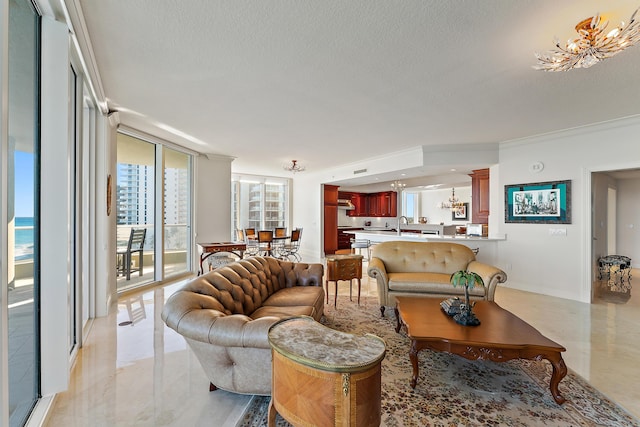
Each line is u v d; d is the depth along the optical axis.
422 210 12.39
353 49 2.28
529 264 4.86
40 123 1.77
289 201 9.73
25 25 1.67
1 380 1.12
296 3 1.78
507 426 1.72
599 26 1.90
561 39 2.11
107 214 3.52
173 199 5.57
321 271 3.58
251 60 2.45
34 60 1.76
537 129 4.38
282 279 3.49
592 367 2.39
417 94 3.12
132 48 2.28
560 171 4.53
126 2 1.78
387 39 2.15
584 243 4.30
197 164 6.02
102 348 2.67
